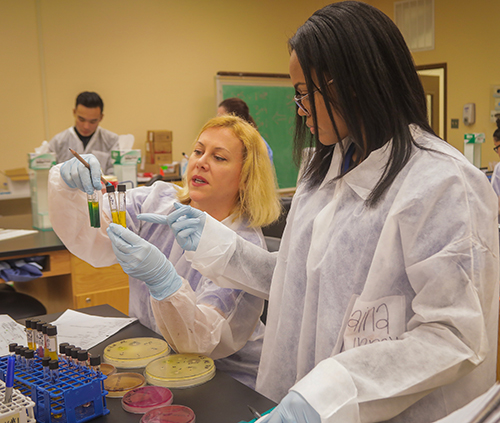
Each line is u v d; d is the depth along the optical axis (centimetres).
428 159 95
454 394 95
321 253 109
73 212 145
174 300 118
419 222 91
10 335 142
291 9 704
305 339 112
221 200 155
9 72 514
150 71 602
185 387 112
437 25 673
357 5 97
